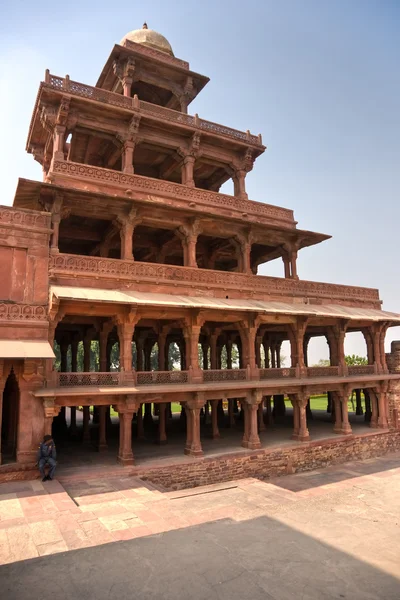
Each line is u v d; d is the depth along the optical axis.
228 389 18.91
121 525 9.53
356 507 11.51
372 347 26.70
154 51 24.86
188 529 9.32
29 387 13.94
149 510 10.80
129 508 11.02
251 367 20.25
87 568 7.23
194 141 23.81
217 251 27.75
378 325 26.30
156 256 26.34
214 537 8.83
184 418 28.98
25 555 7.75
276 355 37.22
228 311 19.88
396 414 25.86
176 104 27.17
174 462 16.70
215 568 7.29
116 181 20.53
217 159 25.48
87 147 24.45
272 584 6.76
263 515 10.62
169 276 19.55
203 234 23.33
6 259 14.13
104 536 8.75
